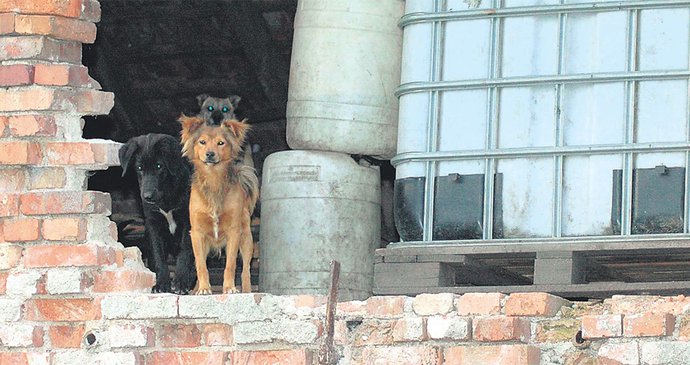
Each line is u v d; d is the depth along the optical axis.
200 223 13.91
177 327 12.19
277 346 11.89
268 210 14.84
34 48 12.85
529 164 12.29
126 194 21.73
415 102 12.77
